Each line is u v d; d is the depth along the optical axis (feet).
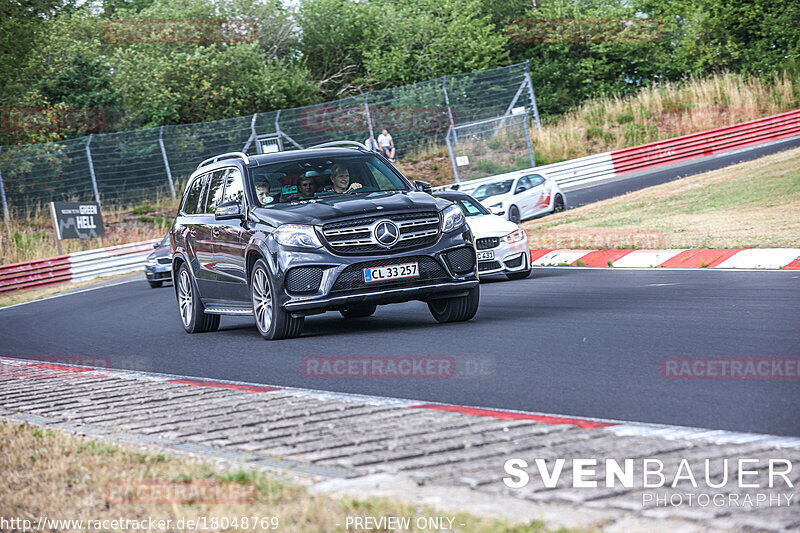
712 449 21.53
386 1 278.67
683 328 42.80
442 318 51.06
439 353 40.22
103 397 35.19
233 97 230.48
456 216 48.62
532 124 209.36
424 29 256.93
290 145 188.03
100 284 136.56
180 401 32.63
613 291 61.46
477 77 202.90
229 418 28.63
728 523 16.37
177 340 55.62
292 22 258.37
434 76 249.75
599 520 16.58
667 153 193.98
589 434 23.52
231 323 65.00
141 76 223.51
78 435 27.71
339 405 29.48
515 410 28.17
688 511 17.07
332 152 53.62
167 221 176.14
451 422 25.79
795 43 234.79
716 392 28.66
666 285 62.23
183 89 224.94
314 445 23.93
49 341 63.21
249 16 252.83
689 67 249.96
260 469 21.57
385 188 51.90
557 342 41.04
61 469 23.03
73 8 250.37
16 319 88.07
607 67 251.19
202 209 57.36
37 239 165.68
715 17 244.42
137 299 97.14
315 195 50.85
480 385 32.50
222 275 53.72
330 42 260.83
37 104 206.80
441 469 20.71
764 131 195.83
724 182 128.26
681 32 256.73
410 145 198.49
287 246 46.50
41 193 174.50
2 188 171.22
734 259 71.61
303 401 30.73
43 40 221.25
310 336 49.49
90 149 179.73
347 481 20.04
